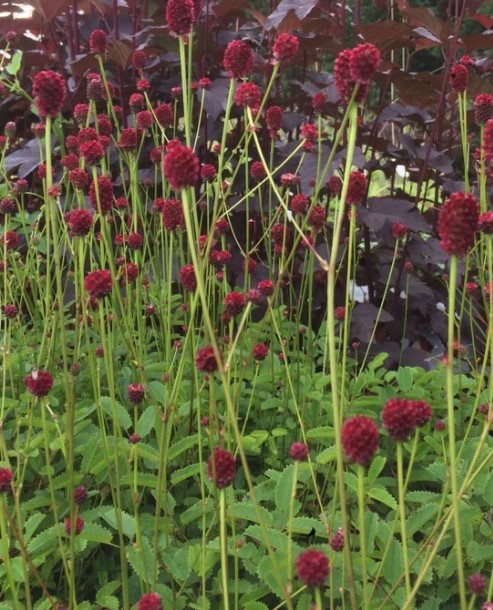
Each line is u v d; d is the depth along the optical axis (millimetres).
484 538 1740
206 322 1156
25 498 1996
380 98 3363
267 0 7082
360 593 1547
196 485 2016
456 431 2219
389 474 2141
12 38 2920
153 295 2621
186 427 2121
